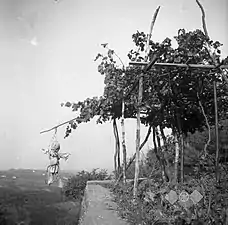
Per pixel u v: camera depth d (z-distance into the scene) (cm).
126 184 556
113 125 659
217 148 445
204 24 434
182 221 288
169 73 493
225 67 391
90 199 515
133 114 618
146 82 523
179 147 637
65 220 566
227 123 744
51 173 548
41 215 523
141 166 782
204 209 313
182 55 452
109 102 570
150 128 596
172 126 602
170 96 543
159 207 343
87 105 595
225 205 321
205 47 448
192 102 578
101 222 359
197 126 639
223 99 574
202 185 398
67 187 849
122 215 387
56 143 560
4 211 480
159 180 638
